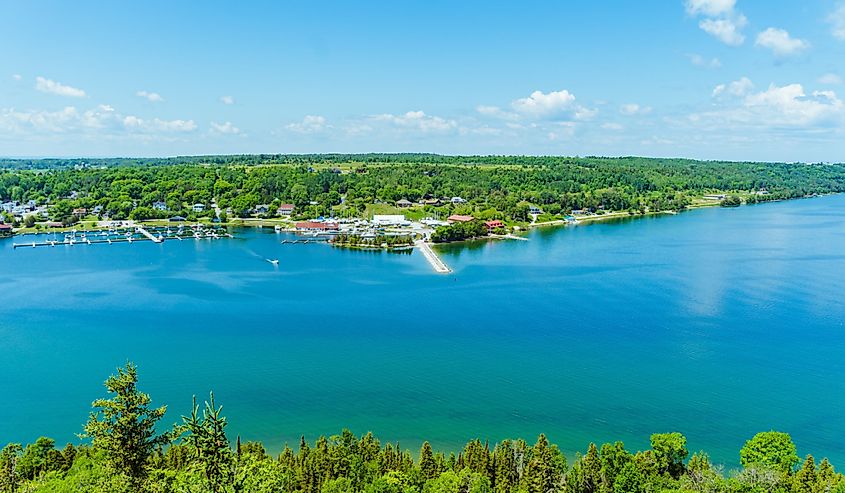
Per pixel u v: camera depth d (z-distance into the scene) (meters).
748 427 94.25
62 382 112.69
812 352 123.94
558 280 194.12
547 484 71.94
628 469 70.38
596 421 96.75
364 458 78.25
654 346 128.50
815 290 174.62
